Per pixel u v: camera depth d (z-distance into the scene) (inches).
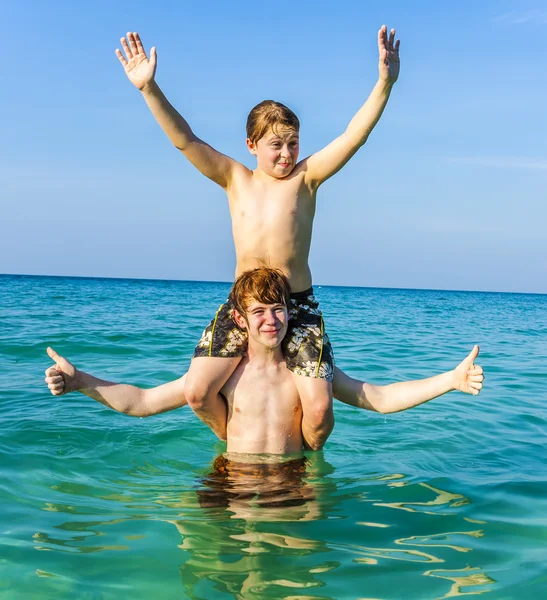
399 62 169.2
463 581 112.8
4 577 113.0
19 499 152.1
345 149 175.0
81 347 414.3
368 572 116.2
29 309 765.9
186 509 148.7
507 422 243.9
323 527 137.9
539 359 443.8
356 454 199.5
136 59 171.5
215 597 107.0
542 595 107.8
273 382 187.2
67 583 111.3
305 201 181.6
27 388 281.9
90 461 186.4
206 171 182.1
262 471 179.5
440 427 235.5
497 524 139.9
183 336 492.4
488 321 922.1
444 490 163.2
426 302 1734.7
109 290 1740.9
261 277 173.9
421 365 385.7
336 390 195.2
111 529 135.3
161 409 191.0
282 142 176.2
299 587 110.6
